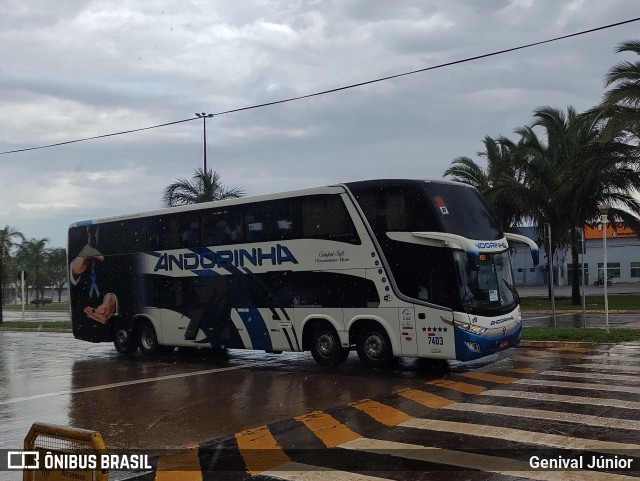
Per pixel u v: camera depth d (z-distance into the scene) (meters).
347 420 9.12
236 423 9.34
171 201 31.59
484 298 13.01
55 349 21.58
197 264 16.64
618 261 62.34
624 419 8.48
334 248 14.16
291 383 12.69
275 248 15.11
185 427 9.18
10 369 16.33
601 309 29.20
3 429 9.51
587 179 27.88
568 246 36.72
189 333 16.69
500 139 34.75
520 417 8.78
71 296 19.78
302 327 14.53
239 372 14.55
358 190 13.95
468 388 11.38
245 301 15.55
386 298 13.37
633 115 23.11
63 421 9.86
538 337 17.27
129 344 18.27
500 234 14.05
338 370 14.12
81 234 19.70
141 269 18.02
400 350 13.19
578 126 26.27
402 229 13.30
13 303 80.81
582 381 11.47
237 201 15.96
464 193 13.86
